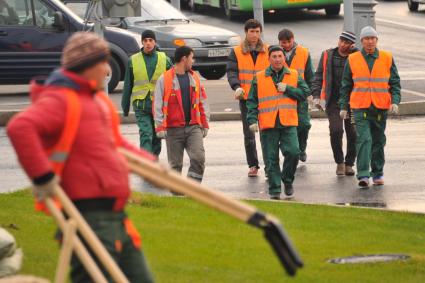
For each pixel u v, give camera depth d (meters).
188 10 113.00
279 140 37.62
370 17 50.94
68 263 15.53
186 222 29.81
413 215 33.00
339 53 42.16
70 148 16.42
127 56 64.75
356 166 40.59
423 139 49.09
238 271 24.47
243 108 41.97
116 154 16.86
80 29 63.38
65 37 63.28
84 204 16.58
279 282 23.67
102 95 17.22
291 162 37.50
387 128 52.41
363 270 24.98
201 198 15.96
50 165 15.92
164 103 37.25
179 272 24.11
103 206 16.66
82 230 15.61
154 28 71.06
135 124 55.72
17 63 63.22
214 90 64.06
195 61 70.12
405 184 39.97
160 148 43.09
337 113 42.06
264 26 98.12
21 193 33.66
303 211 32.78
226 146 48.31
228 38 70.69
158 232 28.11
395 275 24.58
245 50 42.06
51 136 16.34
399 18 100.69
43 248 25.67
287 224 30.45
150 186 39.78
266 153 37.59
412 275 24.64
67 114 16.33
